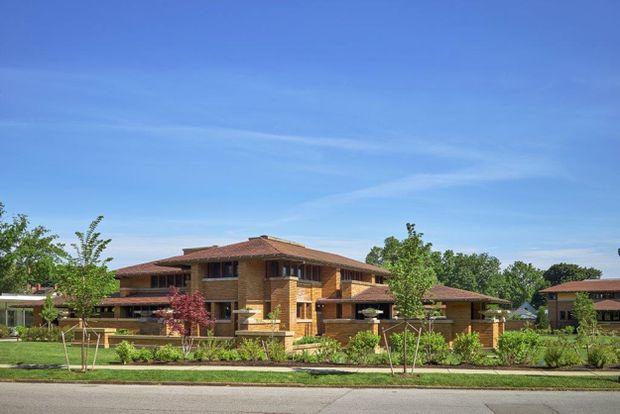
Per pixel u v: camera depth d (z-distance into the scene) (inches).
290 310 1643.7
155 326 1599.4
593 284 3115.2
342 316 1817.2
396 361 1026.7
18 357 1165.7
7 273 2854.3
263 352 1091.3
